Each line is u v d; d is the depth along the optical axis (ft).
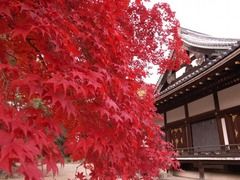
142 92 10.91
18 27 5.21
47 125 5.15
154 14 16.10
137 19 15.79
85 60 6.88
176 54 21.88
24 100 6.14
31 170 3.84
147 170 11.70
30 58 6.39
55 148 5.22
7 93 5.65
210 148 42.68
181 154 47.26
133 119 7.32
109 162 7.59
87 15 7.00
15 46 6.34
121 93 7.06
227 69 34.09
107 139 6.63
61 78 4.88
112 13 7.61
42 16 5.54
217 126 39.99
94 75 5.60
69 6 6.75
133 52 14.38
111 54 7.67
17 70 5.14
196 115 46.21
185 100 49.67
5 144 3.70
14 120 4.20
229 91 38.01
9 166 3.52
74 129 6.57
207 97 43.34
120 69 7.52
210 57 46.70
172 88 45.83
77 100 6.00
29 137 4.30
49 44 5.82
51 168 4.90
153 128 11.61
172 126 55.36
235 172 39.17
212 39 53.88
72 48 5.72
